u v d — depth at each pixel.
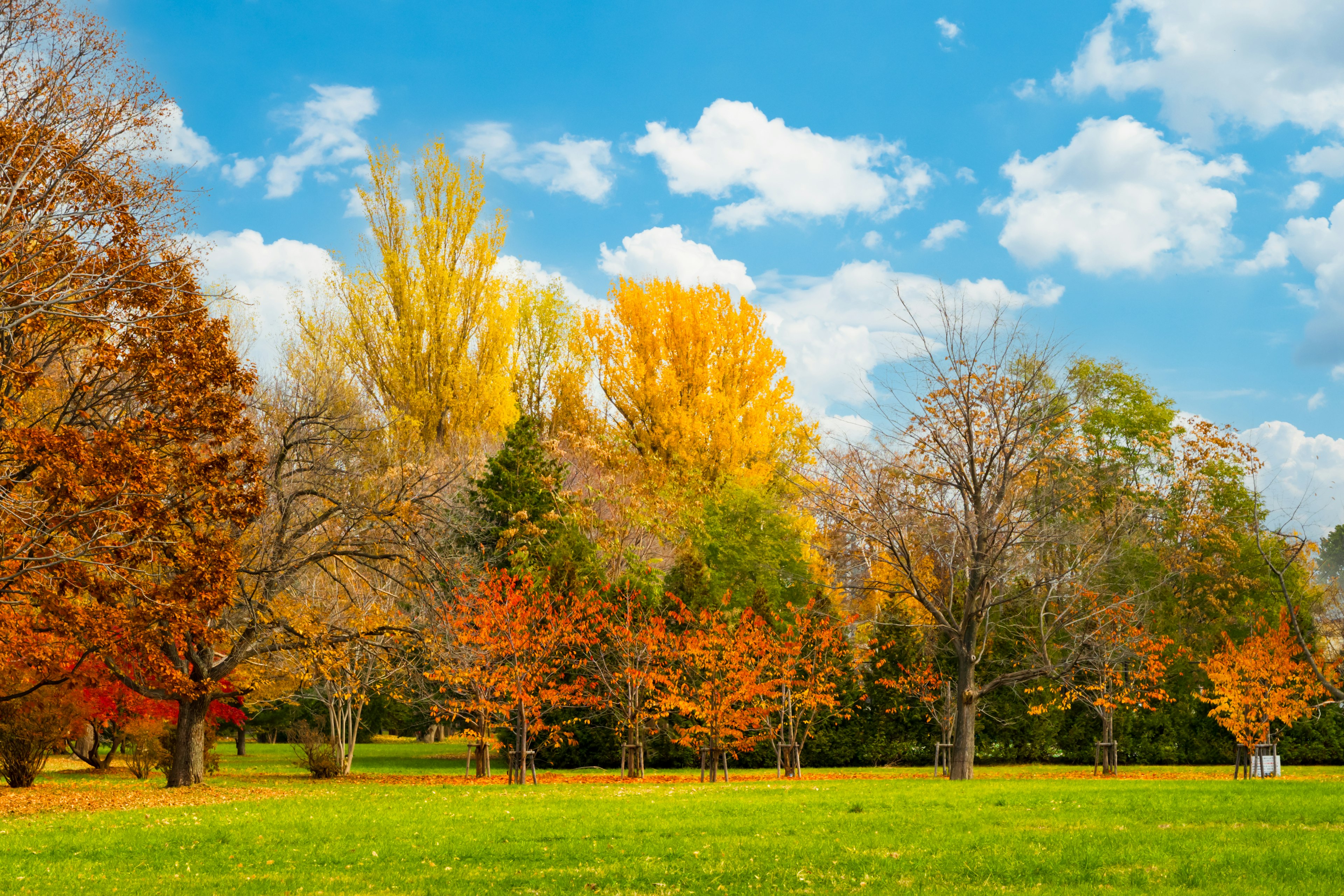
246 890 7.67
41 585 15.44
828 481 23.00
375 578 23.55
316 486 21.22
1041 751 28.02
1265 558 21.47
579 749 27.16
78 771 26.80
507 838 10.28
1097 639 23.22
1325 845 8.40
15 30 15.01
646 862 8.63
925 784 17.38
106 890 7.71
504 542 26.05
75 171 15.66
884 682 26.94
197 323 17.36
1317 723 28.84
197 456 17.61
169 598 16.55
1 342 15.98
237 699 24.95
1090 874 7.54
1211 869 7.50
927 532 21.64
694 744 22.23
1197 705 28.72
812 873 7.90
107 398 17.39
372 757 32.72
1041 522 21.16
